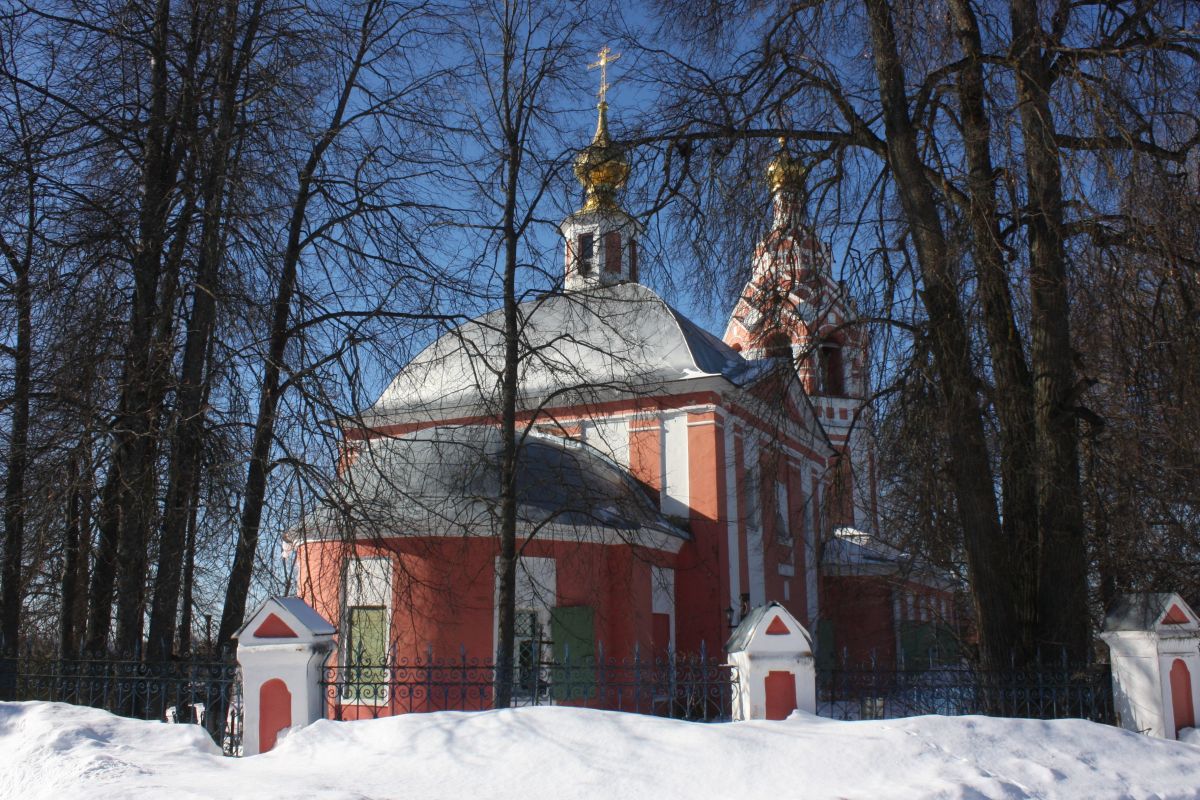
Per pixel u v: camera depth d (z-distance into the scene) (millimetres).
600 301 16234
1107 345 12789
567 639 21938
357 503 14250
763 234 13875
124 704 10930
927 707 11102
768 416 15070
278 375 14328
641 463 27219
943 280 12344
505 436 15914
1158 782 8258
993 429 13531
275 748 8758
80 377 12609
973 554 12734
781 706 9375
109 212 13000
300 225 15094
